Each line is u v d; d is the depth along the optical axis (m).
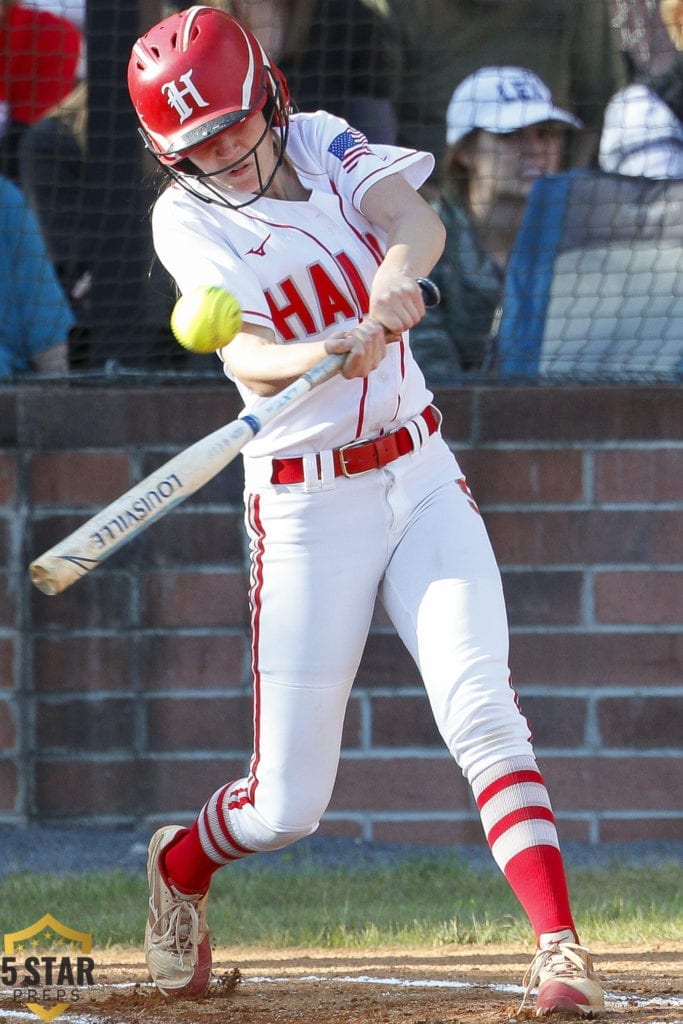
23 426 21.28
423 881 18.64
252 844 11.68
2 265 22.28
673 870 18.95
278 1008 11.57
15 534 21.28
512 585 20.98
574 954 10.27
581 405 20.98
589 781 20.86
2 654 21.23
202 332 10.05
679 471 20.95
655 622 20.91
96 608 21.16
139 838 20.84
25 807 21.23
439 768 20.86
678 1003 11.12
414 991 12.32
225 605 21.11
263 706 11.36
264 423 10.10
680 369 21.95
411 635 11.07
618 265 22.14
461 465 21.06
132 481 21.36
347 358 10.22
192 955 12.04
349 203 11.09
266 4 22.55
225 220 10.88
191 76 10.34
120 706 21.17
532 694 20.92
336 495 11.02
